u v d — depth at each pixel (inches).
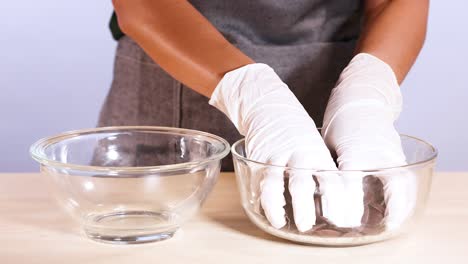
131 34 42.2
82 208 32.3
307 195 30.4
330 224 30.7
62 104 121.8
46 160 32.0
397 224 31.2
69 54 119.8
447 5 110.9
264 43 50.8
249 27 50.1
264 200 31.2
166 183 32.4
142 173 32.0
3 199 38.6
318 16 50.1
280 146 34.7
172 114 51.3
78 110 122.0
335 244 31.4
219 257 30.7
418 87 113.6
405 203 30.9
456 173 43.3
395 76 41.9
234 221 35.2
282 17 49.7
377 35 44.3
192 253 31.2
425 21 46.0
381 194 30.7
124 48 53.3
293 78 50.2
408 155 36.2
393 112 40.8
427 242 32.4
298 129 35.4
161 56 40.8
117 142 37.7
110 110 55.6
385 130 36.1
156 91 51.7
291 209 31.4
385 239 31.8
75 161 37.0
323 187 30.4
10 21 118.0
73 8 118.0
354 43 50.7
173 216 32.6
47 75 120.5
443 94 113.7
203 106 50.3
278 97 37.6
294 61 50.0
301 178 30.5
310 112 50.8
